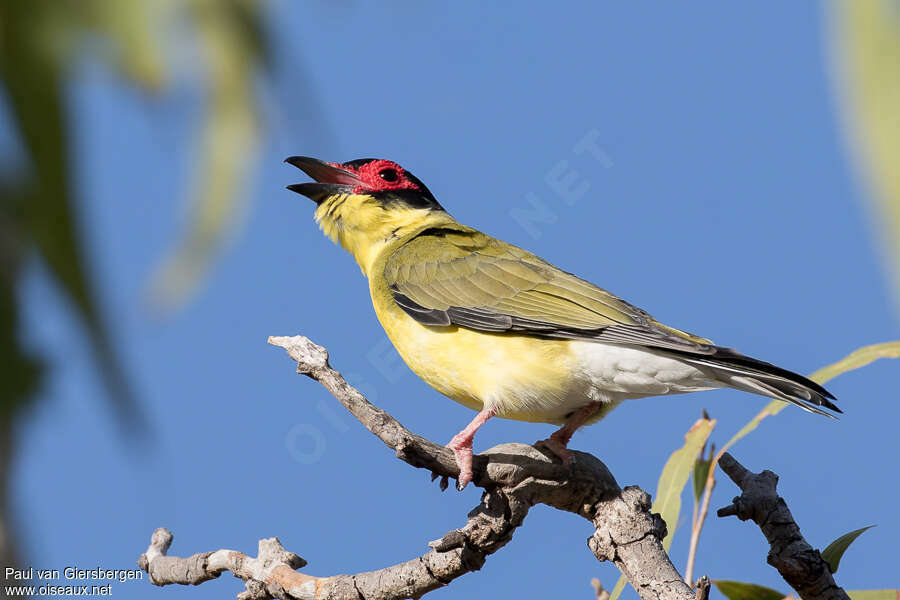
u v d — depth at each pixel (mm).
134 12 2234
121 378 2232
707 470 9188
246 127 2307
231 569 9273
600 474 8805
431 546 8539
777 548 8664
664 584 8352
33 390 2279
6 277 2264
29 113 2271
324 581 8820
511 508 8523
